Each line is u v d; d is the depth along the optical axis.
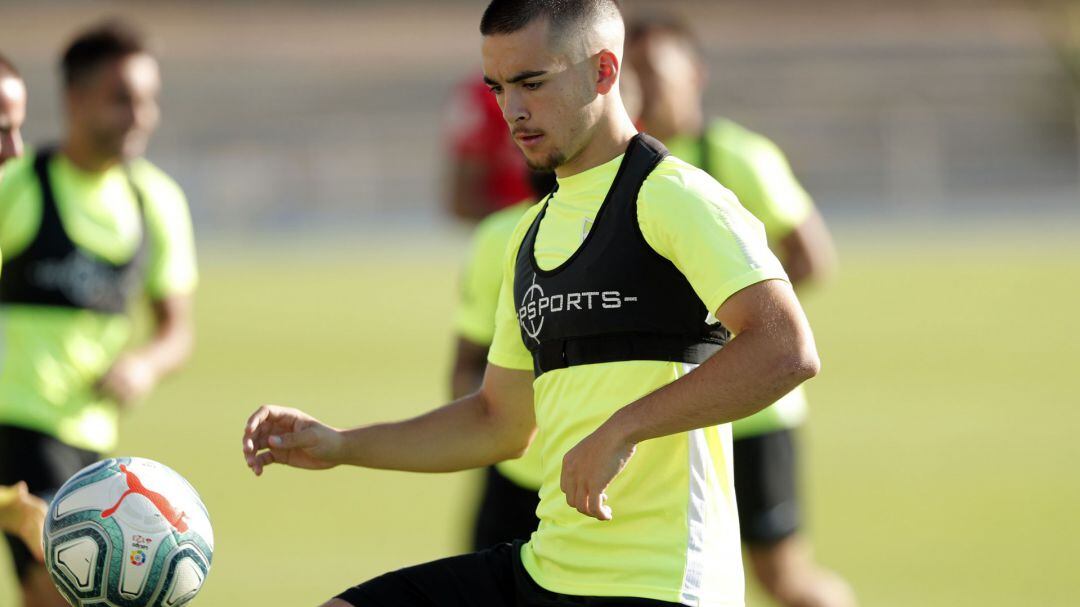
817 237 24.80
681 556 13.11
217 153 151.25
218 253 114.44
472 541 21.44
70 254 24.06
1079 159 152.38
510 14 13.31
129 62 24.09
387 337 66.88
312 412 46.31
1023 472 37.69
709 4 186.75
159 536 14.09
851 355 59.69
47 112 151.00
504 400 15.05
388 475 38.28
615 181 13.51
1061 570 28.06
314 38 180.75
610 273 13.23
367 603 14.32
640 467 13.20
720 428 13.59
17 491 16.08
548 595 13.61
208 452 40.56
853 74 169.00
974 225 123.88
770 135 158.62
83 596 14.11
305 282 92.31
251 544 30.14
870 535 31.39
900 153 154.25
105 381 23.41
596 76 13.60
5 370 23.59
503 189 29.59
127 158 24.52
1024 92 163.50
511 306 14.87
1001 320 69.56
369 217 142.25
